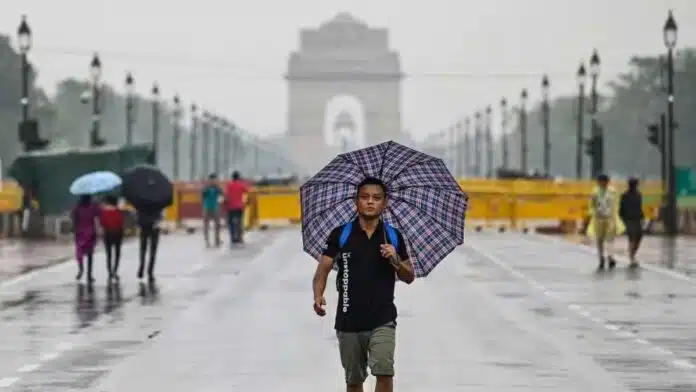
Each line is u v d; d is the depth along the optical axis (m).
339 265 25.95
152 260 64.56
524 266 72.62
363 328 25.81
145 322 46.88
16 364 37.25
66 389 33.19
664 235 108.69
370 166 26.45
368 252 25.88
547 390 32.78
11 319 48.00
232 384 33.81
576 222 116.94
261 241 100.06
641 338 42.34
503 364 36.91
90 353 39.31
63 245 93.56
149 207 64.56
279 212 133.00
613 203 70.56
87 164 102.62
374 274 25.86
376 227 26.06
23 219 103.75
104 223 63.25
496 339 42.09
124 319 47.88
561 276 65.88
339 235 26.03
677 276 65.62
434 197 26.33
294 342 41.31
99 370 36.12
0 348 40.47
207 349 39.94
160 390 33.03
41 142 109.12
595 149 131.50
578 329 44.59
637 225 71.19
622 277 65.19
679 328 44.88
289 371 35.75
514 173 170.38
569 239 102.75
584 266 72.62
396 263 25.73
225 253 84.88
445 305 52.31
